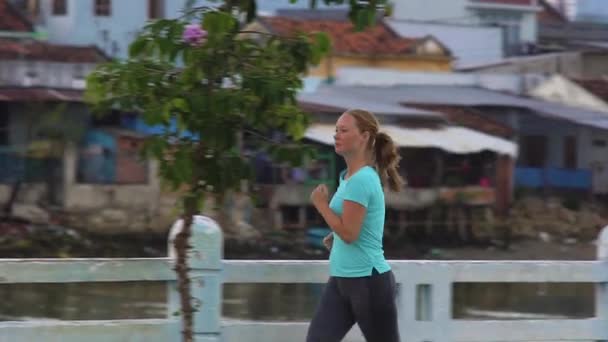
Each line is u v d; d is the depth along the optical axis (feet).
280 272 89.40
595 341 102.27
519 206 458.91
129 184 389.19
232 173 76.74
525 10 590.96
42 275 82.53
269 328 89.92
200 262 87.04
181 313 81.15
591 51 539.29
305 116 76.95
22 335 83.05
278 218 398.21
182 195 77.05
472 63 530.68
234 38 75.87
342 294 79.10
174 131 75.72
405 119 417.90
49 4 457.27
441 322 95.25
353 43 469.57
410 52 480.23
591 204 489.67
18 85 385.29
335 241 79.61
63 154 383.45
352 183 76.48
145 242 384.27
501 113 457.68
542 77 493.36
